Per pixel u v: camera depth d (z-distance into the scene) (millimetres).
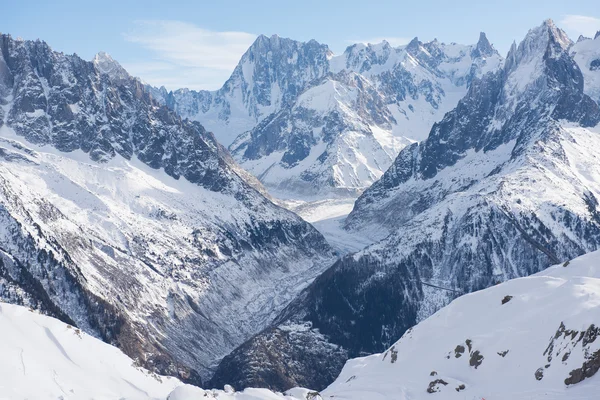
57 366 49094
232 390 57844
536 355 63438
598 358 55594
